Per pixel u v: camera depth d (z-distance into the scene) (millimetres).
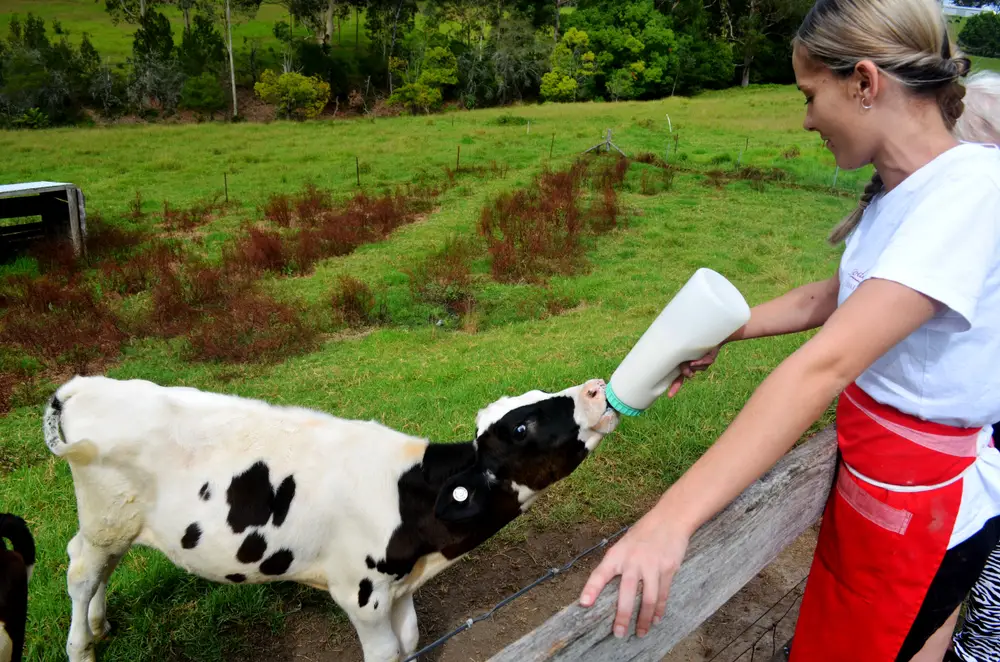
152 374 7594
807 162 20703
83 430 2844
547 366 6973
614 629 1008
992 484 1364
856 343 974
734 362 6691
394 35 66750
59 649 3342
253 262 11789
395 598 2943
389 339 8656
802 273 11281
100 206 16766
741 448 963
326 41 65875
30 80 49781
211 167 21844
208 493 2850
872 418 1360
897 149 1212
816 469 1602
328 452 2881
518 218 14273
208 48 61000
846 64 1189
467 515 2588
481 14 69375
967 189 1084
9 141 27094
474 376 6902
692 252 12820
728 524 1363
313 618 3625
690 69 59688
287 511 2807
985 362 1227
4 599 2584
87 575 3107
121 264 11891
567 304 10117
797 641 1612
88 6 82938
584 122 31062
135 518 2959
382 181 19406
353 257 12539
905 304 999
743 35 62562
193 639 3420
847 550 1450
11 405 6754
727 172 19953
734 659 3035
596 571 1016
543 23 70188
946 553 1344
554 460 2605
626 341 7891
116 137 28250
